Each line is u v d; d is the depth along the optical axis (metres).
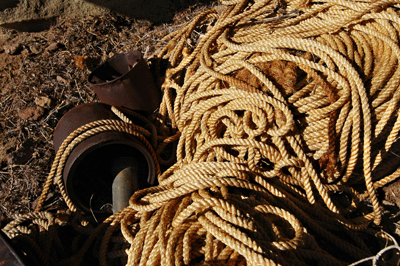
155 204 0.77
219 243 0.70
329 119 0.77
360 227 0.77
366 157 0.75
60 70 1.06
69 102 1.01
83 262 0.78
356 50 0.83
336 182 0.82
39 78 1.05
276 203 0.77
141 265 0.70
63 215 0.83
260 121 0.78
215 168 0.78
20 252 0.70
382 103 0.77
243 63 0.81
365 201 0.83
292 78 0.80
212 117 0.82
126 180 0.83
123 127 0.82
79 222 0.83
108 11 1.16
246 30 0.90
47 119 0.98
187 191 0.76
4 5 1.11
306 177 0.77
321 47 0.79
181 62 0.96
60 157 0.81
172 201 0.77
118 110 0.88
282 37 0.82
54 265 0.75
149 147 0.86
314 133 0.78
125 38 1.13
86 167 0.88
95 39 1.13
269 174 0.79
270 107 0.77
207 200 0.72
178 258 0.68
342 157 0.78
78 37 1.12
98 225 0.83
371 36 0.84
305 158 0.77
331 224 0.77
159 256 0.69
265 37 0.86
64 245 0.80
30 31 1.16
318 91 0.79
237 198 0.75
